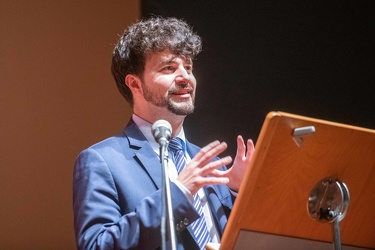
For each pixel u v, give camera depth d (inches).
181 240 215.6
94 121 365.1
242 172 222.8
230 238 183.3
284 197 183.6
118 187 218.4
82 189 218.5
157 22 236.8
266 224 185.2
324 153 182.7
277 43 361.7
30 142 359.3
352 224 196.9
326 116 362.0
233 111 354.3
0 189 354.0
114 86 368.2
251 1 361.4
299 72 362.0
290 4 364.8
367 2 369.7
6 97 358.9
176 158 229.1
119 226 206.4
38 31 364.2
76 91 365.1
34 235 355.6
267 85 358.6
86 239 209.0
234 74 356.5
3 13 361.4
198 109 351.9
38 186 358.3
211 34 355.9
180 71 229.3
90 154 223.6
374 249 203.8
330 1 368.2
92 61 367.9
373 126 364.5
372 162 189.3
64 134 362.3
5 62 359.9
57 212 358.9
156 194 209.6
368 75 366.6
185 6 353.7
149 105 231.5
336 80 364.2
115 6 370.3
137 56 231.9
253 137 354.0
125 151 226.1
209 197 229.0
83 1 368.2
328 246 194.9
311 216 188.2
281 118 174.1
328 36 365.4
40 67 362.9
